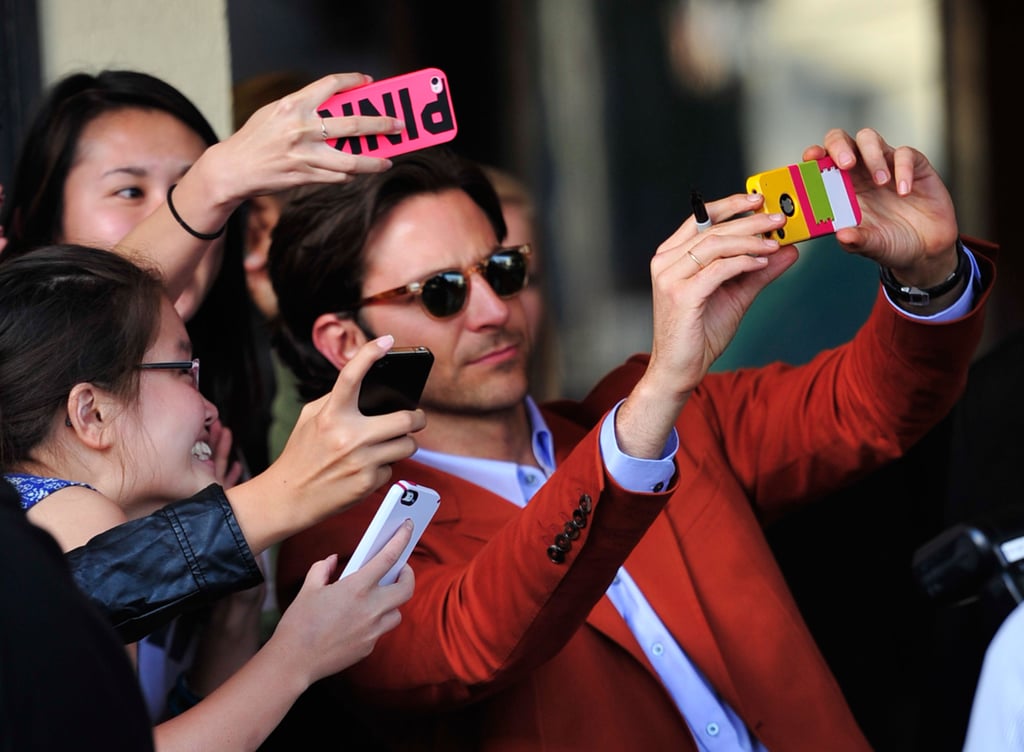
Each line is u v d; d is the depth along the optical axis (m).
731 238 6.78
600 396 9.83
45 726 3.71
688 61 18.36
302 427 6.39
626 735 8.01
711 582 8.59
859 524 11.88
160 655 8.24
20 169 9.09
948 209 7.81
